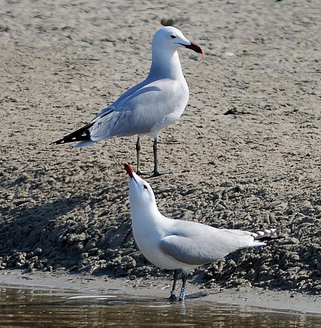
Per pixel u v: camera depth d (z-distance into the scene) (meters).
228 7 26.39
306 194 13.58
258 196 13.80
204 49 23.88
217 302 11.64
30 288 12.65
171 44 15.49
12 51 23.56
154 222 11.20
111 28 24.97
